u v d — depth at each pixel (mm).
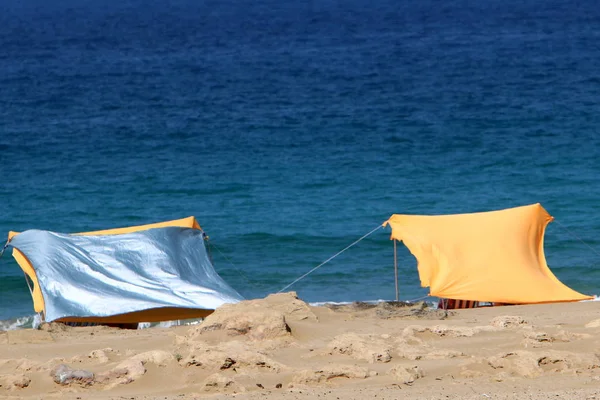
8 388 21234
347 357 23281
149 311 38344
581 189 72938
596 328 26047
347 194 73938
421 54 198375
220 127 110875
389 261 54938
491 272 41281
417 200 71625
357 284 50812
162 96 143500
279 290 50688
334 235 61031
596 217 63781
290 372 21781
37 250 40344
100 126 113625
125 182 80375
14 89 158125
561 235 59344
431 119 112688
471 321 29750
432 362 22594
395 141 98688
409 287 49844
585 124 104125
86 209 71000
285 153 93125
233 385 20516
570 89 134125
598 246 56812
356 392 19906
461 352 23219
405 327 27406
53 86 162125
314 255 56844
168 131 108688
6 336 27859
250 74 172000
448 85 145250
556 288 40906
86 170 86188
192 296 39156
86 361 23328
